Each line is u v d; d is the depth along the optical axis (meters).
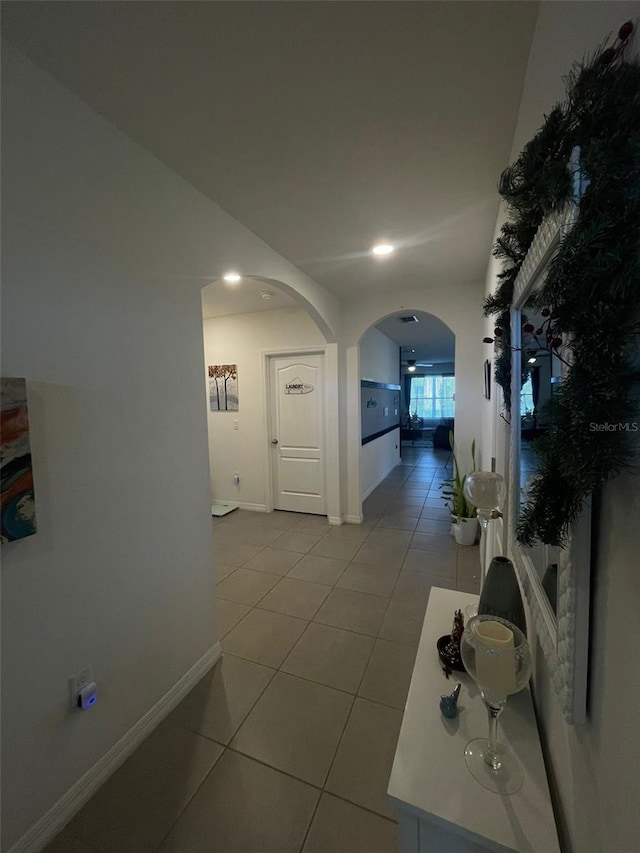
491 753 0.81
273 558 3.07
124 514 1.38
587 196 0.46
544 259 0.69
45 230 1.11
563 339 0.57
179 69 1.10
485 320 2.90
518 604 1.05
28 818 1.08
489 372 2.25
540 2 0.91
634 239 0.41
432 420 10.78
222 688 1.71
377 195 1.79
